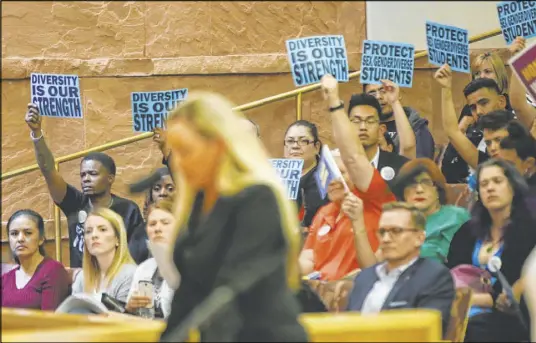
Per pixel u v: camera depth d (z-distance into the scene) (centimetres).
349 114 1725
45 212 2081
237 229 973
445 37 1786
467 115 1794
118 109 2111
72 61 2120
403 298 1329
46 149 1822
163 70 2108
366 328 1063
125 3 2152
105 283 1628
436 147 1872
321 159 1611
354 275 1507
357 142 1603
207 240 979
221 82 2100
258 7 2128
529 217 1445
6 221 2078
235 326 962
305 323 1055
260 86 2092
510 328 1380
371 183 1591
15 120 2120
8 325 1145
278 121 2050
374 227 1587
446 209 1548
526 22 1789
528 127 1747
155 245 1522
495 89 1770
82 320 1098
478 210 1479
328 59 1739
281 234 974
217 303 943
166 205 1535
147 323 1059
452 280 1336
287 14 2125
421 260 1359
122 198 1797
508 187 1451
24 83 2123
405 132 1742
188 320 963
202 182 1008
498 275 1398
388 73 1761
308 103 2028
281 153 2047
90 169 1783
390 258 1356
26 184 2088
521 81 1659
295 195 1677
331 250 1590
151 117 1820
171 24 2141
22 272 1700
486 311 1397
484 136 1614
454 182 1759
